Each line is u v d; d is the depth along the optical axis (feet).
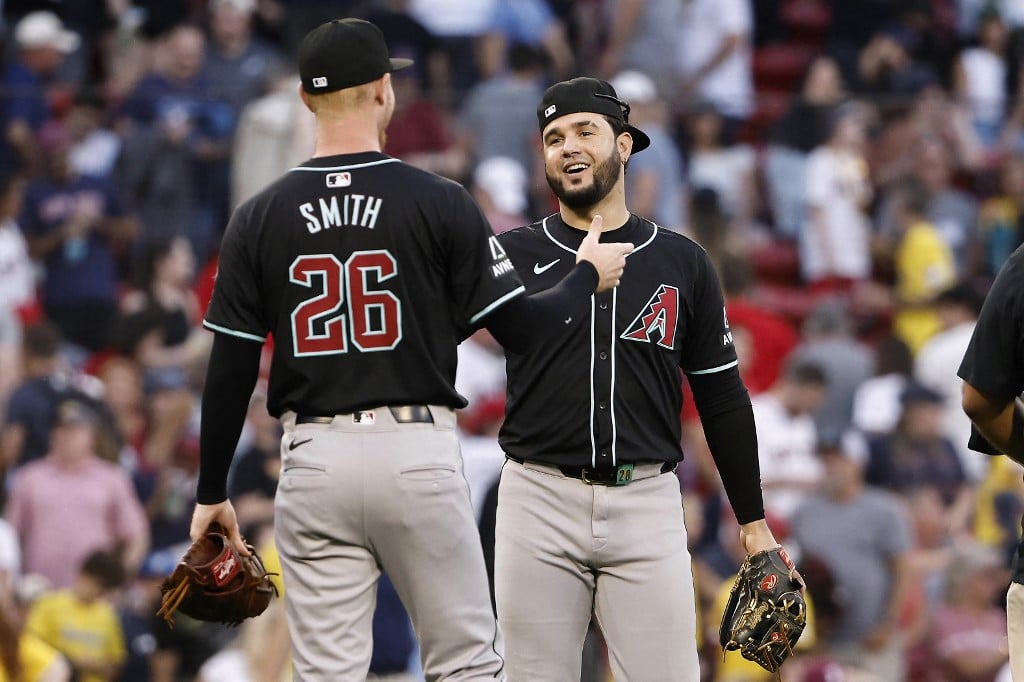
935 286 124.67
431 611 51.03
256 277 50.85
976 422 55.31
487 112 119.34
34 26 142.72
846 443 102.17
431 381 50.67
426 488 50.26
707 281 58.23
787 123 127.24
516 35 144.66
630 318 57.00
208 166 116.57
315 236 50.42
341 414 50.49
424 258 50.55
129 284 113.50
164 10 149.69
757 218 125.59
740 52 148.97
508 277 51.06
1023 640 54.24
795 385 107.76
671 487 58.18
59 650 92.17
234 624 56.08
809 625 96.02
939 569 99.96
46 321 112.37
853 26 162.91
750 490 58.54
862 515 99.25
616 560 57.16
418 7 148.36
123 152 116.47
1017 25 169.68
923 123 130.41
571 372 56.75
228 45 138.82
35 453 100.42
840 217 126.00
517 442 57.57
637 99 122.21
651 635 57.06
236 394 51.31
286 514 51.19
